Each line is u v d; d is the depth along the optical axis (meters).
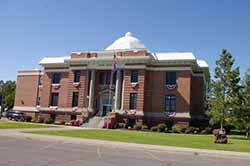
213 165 14.16
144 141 25.50
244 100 40.59
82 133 30.78
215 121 41.88
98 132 33.69
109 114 49.16
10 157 12.59
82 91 54.22
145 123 49.66
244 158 18.09
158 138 29.66
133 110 49.75
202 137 34.72
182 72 49.69
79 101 54.19
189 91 48.66
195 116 51.91
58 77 60.16
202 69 53.38
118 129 45.41
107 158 14.31
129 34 61.50
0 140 20.11
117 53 52.69
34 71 66.25
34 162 11.71
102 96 54.25
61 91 58.81
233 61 41.56
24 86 66.69
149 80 51.41
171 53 51.84
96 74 55.19
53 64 60.06
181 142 26.25
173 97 49.78
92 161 12.98
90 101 53.56
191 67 50.38
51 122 54.34
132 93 50.69
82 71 55.00
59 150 16.45
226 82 41.38
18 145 17.66
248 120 39.94
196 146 23.27
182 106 48.69
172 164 13.68
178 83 49.59
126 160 14.04
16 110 65.69
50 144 19.69
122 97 51.22
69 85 55.75
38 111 62.50
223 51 41.94
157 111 50.12
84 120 50.91
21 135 24.45
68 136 26.48
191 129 45.19
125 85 51.16
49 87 60.19
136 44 58.94
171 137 32.25
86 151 16.84
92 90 53.84
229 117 40.31
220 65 42.00
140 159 14.80
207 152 19.42
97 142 22.52
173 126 46.50
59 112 56.81
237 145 25.91
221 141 27.44
